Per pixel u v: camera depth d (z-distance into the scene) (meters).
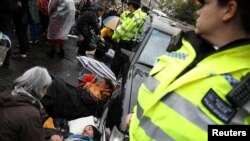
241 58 1.20
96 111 5.04
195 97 1.21
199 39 1.34
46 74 3.13
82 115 4.89
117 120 3.51
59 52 8.84
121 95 3.91
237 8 1.21
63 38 8.58
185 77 1.25
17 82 3.07
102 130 3.85
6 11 6.35
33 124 2.97
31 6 7.23
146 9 7.04
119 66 6.72
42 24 9.23
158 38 5.17
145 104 1.42
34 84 3.05
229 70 1.19
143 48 5.04
